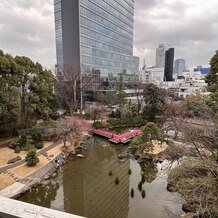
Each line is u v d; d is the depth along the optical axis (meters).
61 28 54.22
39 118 31.80
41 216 2.14
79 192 17.45
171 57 137.62
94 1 54.69
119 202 15.19
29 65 29.33
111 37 64.38
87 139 31.95
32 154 19.59
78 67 46.62
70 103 43.25
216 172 8.69
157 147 24.73
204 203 8.82
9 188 15.70
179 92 61.84
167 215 13.20
